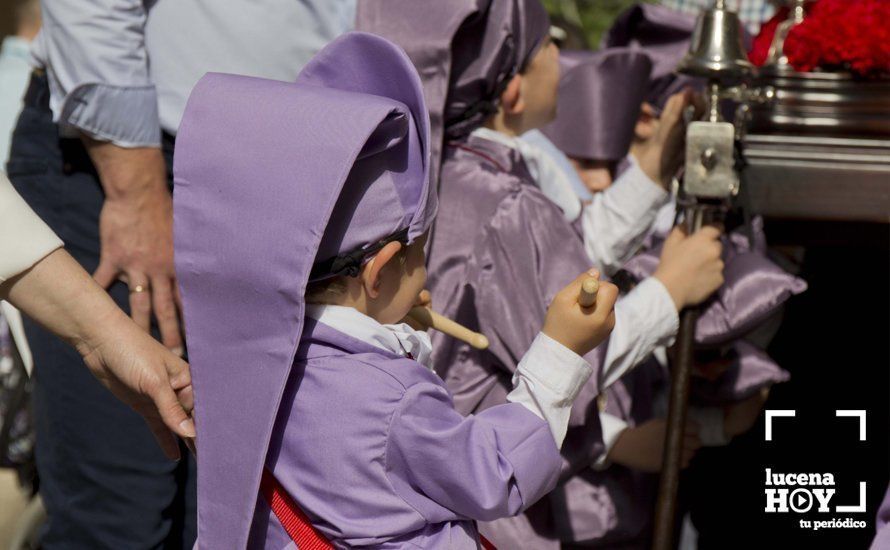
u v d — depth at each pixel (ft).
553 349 7.15
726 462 11.12
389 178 6.67
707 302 9.18
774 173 9.37
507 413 7.04
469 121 9.30
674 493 8.70
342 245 6.60
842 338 11.11
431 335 8.79
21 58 14.96
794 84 9.41
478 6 8.98
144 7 9.36
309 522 6.69
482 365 8.85
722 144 8.81
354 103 6.39
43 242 7.18
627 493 9.92
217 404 6.61
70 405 9.33
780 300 9.15
